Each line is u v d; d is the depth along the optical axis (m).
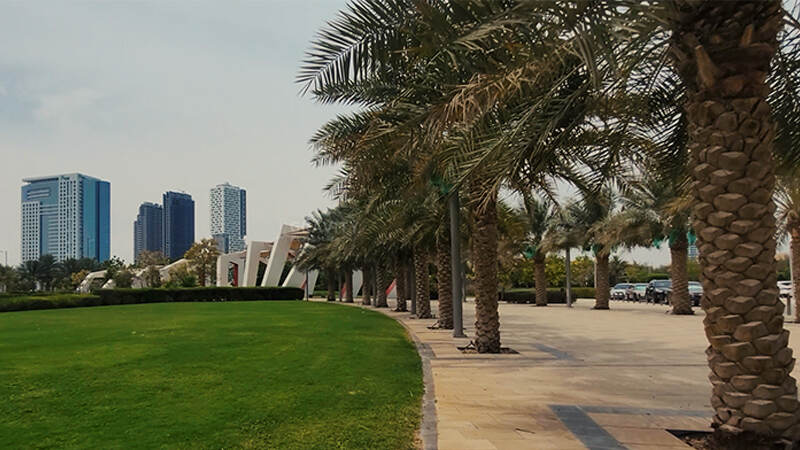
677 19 5.00
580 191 10.68
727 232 4.86
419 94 7.73
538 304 39.97
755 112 4.84
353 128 12.89
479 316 12.55
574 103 6.96
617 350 12.84
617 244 29.02
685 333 16.97
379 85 11.41
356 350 11.85
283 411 6.31
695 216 5.10
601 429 5.84
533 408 6.81
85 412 6.29
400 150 7.95
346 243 30.08
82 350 11.73
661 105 7.53
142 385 7.83
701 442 5.36
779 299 4.84
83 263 100.88
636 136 8.05
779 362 4.73
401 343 13.83
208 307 34.06
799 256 21.89
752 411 4.71
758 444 4.64
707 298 4.98
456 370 9.85
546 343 14.40
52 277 90.56
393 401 6.94
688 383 8.58
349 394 7.27
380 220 19.86
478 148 7.23
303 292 59.06
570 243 35.66
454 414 6.46
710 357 5.04
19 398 7.01
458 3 4.86
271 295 53.34
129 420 5.93
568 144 8.01
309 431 5.51
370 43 6.11
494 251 12.57
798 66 6.73
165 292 47.25
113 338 14.26
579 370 9.88
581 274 65.19
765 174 4.85
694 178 5.10
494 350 12.37
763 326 4.74
